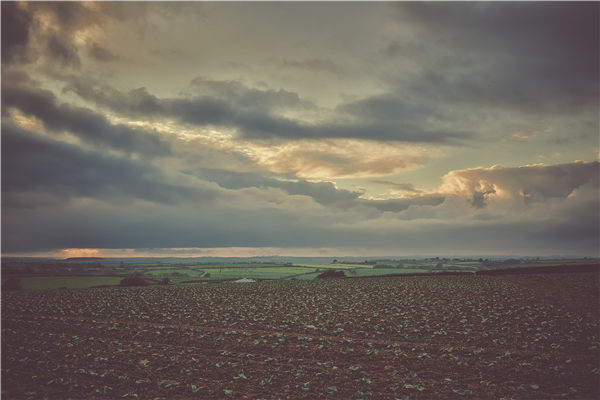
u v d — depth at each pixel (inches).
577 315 1343.5
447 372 853.8
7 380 834.8
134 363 951.6
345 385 796.6
